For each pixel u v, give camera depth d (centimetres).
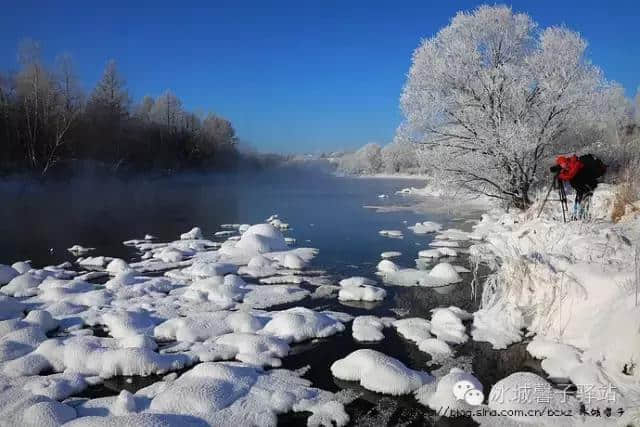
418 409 489
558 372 536
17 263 1065
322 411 481
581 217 904
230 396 495
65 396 513
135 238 1582
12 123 3350
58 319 751
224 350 619
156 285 936
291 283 995
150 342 634
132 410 470
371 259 1207
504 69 1666
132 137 4419
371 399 509
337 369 566
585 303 598
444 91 1748
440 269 1002
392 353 630
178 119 5988
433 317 742
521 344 639
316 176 7881
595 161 932
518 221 1353
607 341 527
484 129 1666
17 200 2764
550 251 721
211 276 1021
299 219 2019
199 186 4584
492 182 1717
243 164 7281
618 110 1819
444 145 1744
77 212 2278
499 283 731
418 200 2945
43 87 3416
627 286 557
